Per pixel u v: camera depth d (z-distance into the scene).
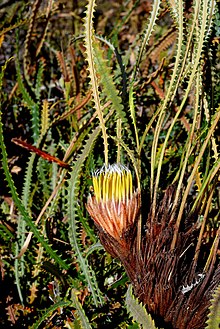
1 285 0.71
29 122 0.88
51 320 0.65
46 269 0.61
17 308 0.68
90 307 0.65
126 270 0.55
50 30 1.24
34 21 0.82
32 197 0.77
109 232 0.53
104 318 0.63
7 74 1.07
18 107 0.90
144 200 0.58
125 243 0.53
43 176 0.77
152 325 0.49
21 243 0.71
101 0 1.47
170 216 0.55
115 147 0.75
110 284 0.67
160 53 0.93
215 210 0.69
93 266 0.68
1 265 0.71
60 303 0.59
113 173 0.52
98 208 0.52
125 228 0.53
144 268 0.54
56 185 0.76
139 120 0.83
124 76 0.62
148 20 0.60
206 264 0.55
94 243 0.65
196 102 0.56
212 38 0.65
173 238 0.53
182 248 0.55
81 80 0.94
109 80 0.54
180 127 0.82
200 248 0.59
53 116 0.86
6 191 0.82
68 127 0.86
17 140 0.67
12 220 0.79
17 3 1.12
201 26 0.53
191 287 0.53
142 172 0.72
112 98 0.55
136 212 0.53
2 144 0.62
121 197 0.52
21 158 0.86
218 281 0.53
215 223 0.68
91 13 0.51
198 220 0.57
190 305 0.52
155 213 0.56
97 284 0.63
